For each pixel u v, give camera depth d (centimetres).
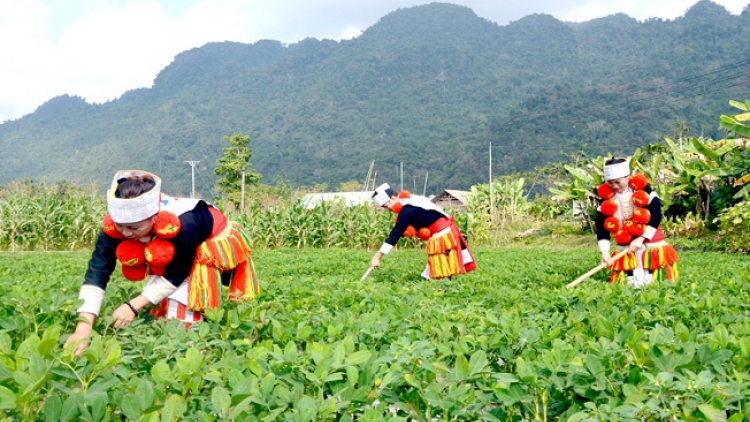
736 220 1424
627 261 726
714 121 15512
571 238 2119
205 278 419
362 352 254
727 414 282
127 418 222
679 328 324
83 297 374
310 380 251
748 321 382
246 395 218
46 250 1839
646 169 1956
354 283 627
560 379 250
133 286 502
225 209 2052
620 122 15750
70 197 1936
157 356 297
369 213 2047
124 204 352
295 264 1103
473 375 255
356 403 235
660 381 235
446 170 15775
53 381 224
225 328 368
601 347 286
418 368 267
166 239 382
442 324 364
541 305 479
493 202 2306
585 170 2156
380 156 19538
